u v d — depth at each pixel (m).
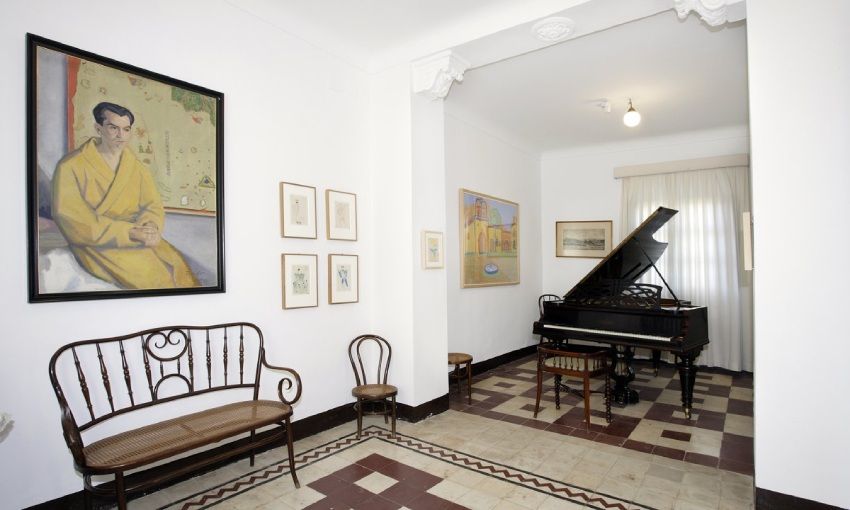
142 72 2.48
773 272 2.28
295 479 2.58
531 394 4.54
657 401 4.30
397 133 3.78
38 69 2.12
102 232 2.31
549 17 3.05
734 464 2.89
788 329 2.24
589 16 3.03
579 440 3.29
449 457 2.99
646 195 6.29
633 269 4.91
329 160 3.58
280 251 3.20
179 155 2.63
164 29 2.60
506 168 6.14
